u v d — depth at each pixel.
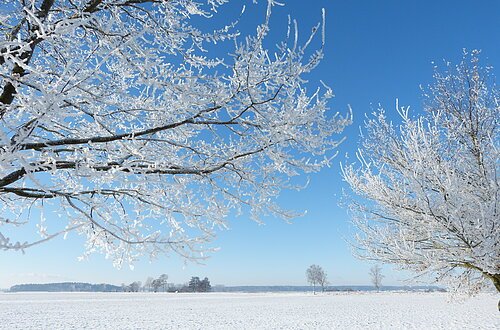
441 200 6.78
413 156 7.30
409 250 7.08
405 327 19.31
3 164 2.23
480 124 7.77
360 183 8.38
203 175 3.69
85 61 2.91
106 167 3.26
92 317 25.36
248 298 55.59
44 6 3.39
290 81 3.48
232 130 3.72
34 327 20.23
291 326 20.38
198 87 3.62
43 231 3.29
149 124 3.92
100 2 3.66
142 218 4.01
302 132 3.54
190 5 4.22
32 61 4.15
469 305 32.41
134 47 3.19
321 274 100.31
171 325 21.09
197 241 3.26
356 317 24.95
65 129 3.94
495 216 6.46
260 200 3.91
